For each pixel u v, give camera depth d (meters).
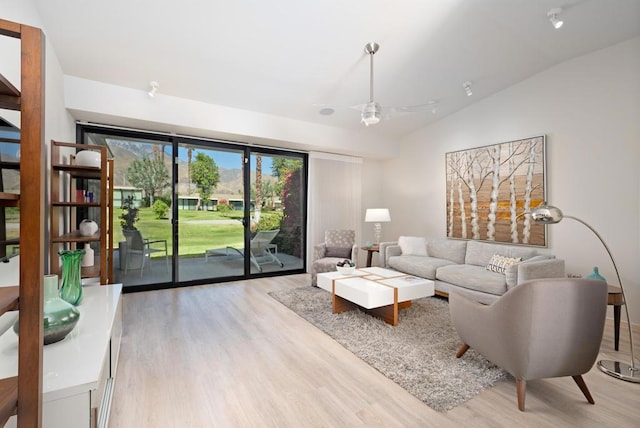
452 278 3.67
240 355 2.41
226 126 4.25
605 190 3.31
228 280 4.78
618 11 2.75
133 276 4.16
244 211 4.94
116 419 1.68
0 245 1.54
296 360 2.34
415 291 3.09
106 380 1.74
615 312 2.54
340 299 3.38
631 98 3.13
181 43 2.96
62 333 1.57
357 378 2.10
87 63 3.13
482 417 1.70
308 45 3.13
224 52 3.14
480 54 3.43
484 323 1.96
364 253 6.27
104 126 3.84
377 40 3.11
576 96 3.53
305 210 5.58
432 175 5.38
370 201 6.38
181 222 4.45
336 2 2.61
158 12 2.58
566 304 1.70
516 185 4.09
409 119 5.18
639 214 3.08
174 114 3.88
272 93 4.01
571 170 3.57
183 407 1.78
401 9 2.73
